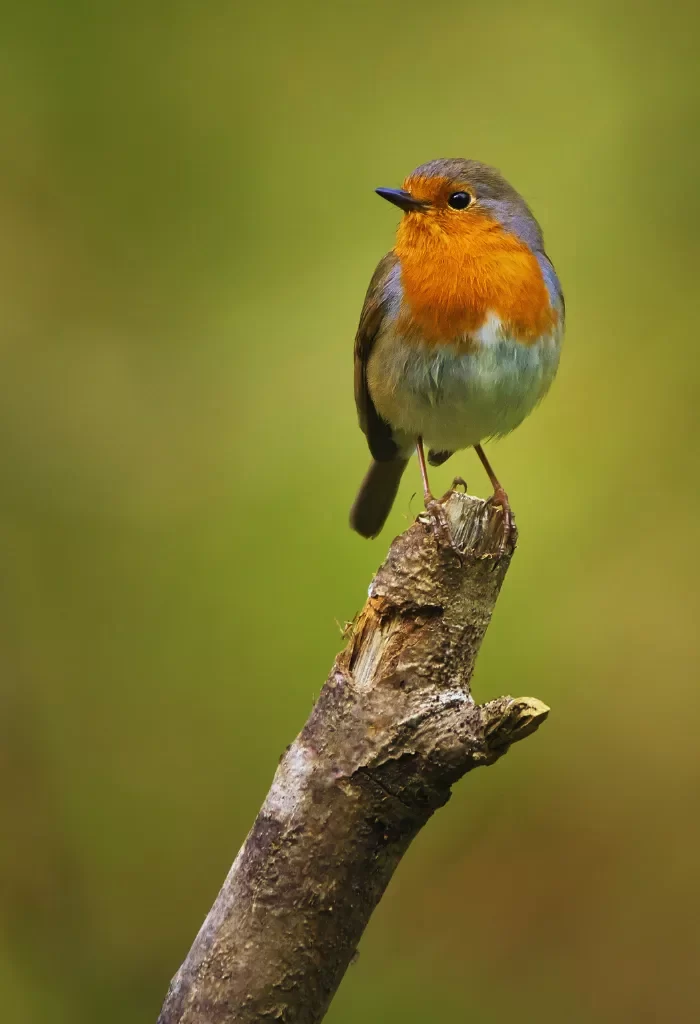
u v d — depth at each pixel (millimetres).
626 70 12781
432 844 10570
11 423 11594
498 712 4840
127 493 11414
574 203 12383
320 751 5000
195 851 10203
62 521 11305
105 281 12250
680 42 12750
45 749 10484
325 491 11109
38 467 11477
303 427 11539
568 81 12844
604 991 10031
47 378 11828
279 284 12258
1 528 11203
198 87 12766
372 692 5051
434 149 12719
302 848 4938
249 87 12852
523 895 10352
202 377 11938
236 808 10211
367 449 11352
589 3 13039
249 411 11711
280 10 13070
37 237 12242
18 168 12328
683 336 11734
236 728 10352
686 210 12164
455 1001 9891
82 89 12578
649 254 12117
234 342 12039
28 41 12516
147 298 12234
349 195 12570
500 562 5441
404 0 13195
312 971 4949
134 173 12516
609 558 10945
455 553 5312
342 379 11711
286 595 10625
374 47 13078
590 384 11688
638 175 12383
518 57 13016
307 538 10859
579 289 12047
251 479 11312
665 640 10680
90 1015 9852
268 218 12500
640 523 11047
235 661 10469
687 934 10055
